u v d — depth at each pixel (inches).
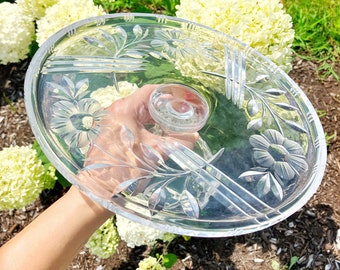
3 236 31.0
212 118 20.2
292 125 20.8
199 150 18.8
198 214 16.7
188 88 21.1
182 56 22.5
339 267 29.6
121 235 26.2
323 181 33.1
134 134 18.5
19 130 34.9
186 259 29.7
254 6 25.2
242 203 17.4
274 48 25.5
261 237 30.5
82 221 18.1
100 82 20.6
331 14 42.3
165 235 27.5
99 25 23.0
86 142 17.8
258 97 21.5
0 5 32.8
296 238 30.6
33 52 35.8
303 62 39.6
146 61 22.0
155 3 41.7
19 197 26.7
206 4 25.7
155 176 17.4
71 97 19.5
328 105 37.0
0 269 17.8
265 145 19.5
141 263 26.7
